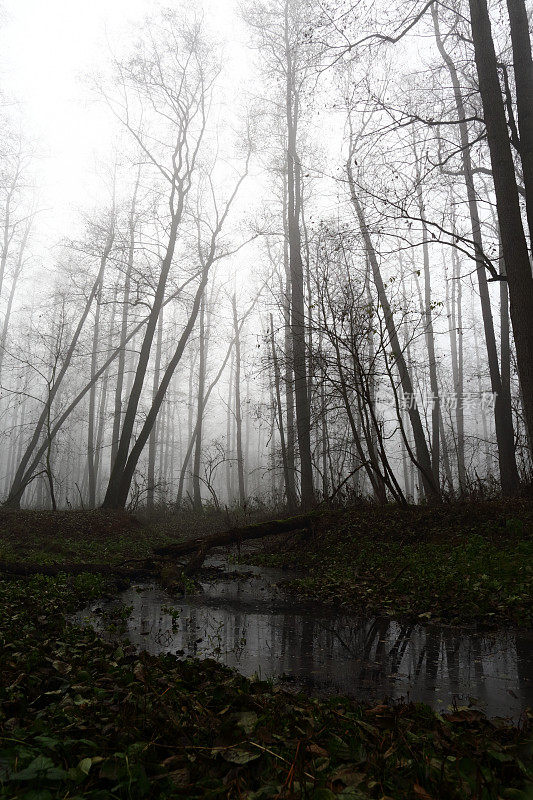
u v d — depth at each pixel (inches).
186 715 116.4
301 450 685.3
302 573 403.9
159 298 832.3
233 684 144.9
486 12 423.2
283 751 97.3
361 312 588.1
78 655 172.6
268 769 89.7
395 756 95.6
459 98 506.9
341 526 482.0
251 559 477.1
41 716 113.3
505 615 245.8
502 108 407.8
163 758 96.9
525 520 399.9
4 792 76.0
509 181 397.1
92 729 105.1
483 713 127.6
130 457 765.9
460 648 203.0
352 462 780.6
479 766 83.7
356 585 320.8
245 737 102.4
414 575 323.3
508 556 324.5
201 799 77.7
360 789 79.9
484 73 414.9
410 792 80.6
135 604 292.5
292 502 697.6
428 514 456.8
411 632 229.9
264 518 739.4
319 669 178.5
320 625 245.1
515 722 128.0
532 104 406.3
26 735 97.9
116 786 78.3
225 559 500.1
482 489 543.8
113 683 143.1
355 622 251.0
